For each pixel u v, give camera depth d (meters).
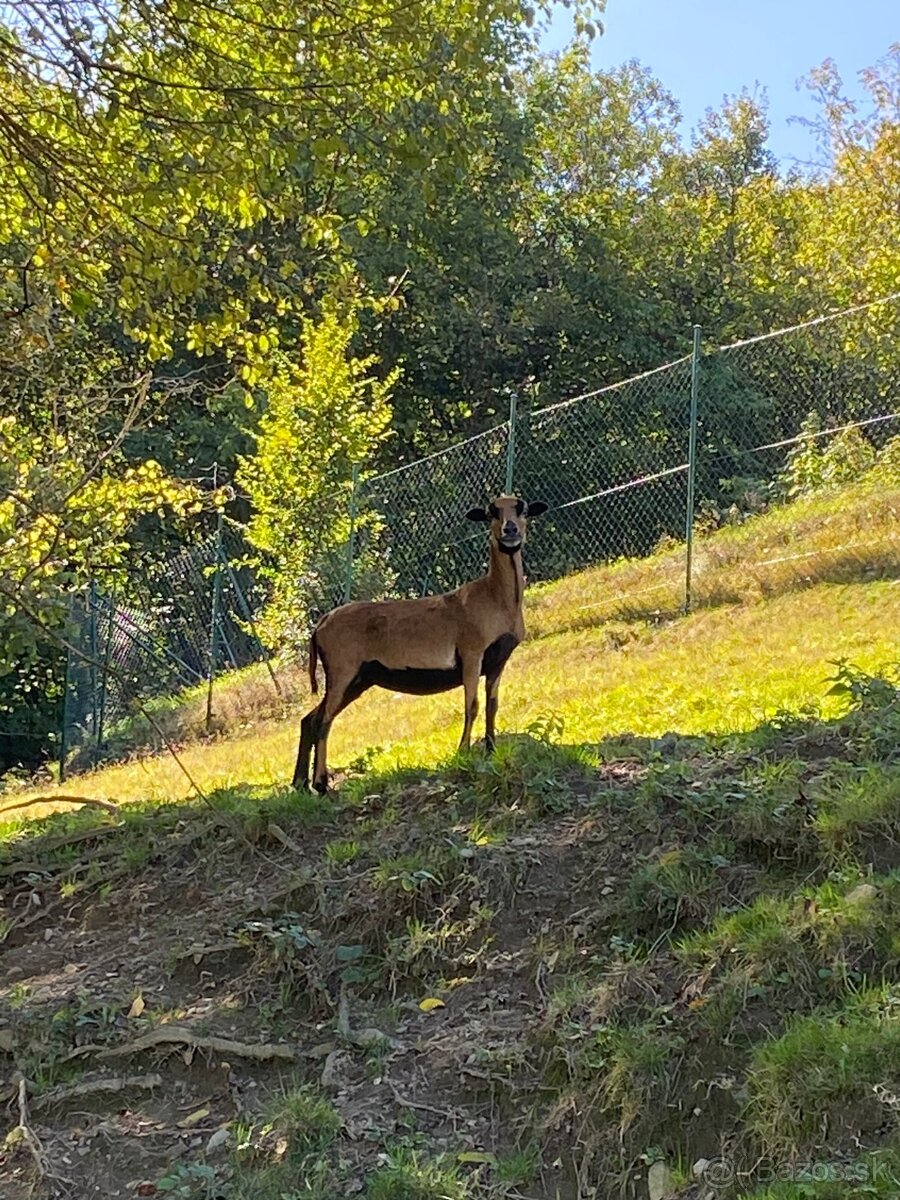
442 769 7.43
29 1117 5.45
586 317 28.02
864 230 25.31
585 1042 4.85
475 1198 4.48
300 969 5.92
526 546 18.39
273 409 18.45
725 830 5.76
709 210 34.88
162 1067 5.62
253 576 20.03
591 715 9.45
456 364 27.53
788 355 17.53
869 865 5.18
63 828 8.73
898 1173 3.82
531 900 5.88
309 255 12.30
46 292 7.54
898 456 14.19
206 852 7.30
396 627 7.77
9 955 6.93
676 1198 4.21
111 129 7.36
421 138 7.02
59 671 21.45
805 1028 4.40
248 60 7.43
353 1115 5.00
